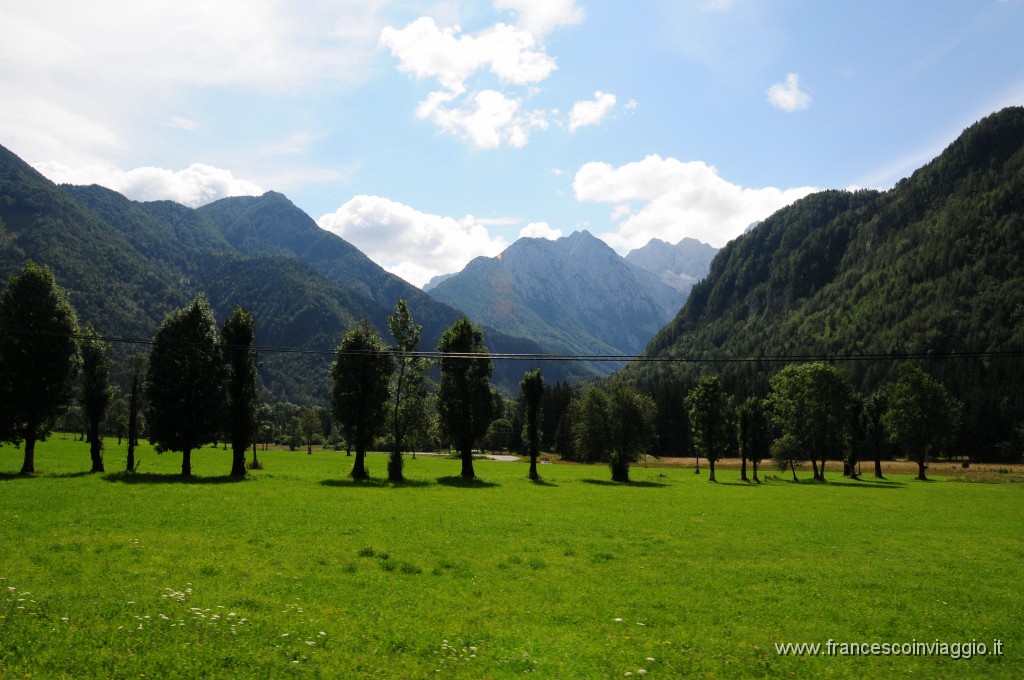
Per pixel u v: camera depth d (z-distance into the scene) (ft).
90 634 49.70
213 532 102.73
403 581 75.31
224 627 53.42
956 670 53.01
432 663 48.39
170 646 48.08
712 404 337.52
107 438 570.87
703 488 259.19
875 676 51.03
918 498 226.99
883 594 77.71
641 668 49.14
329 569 79.51
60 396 208.23
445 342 275.59
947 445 418.92
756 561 96.32
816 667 52.29
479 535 110.52
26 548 83.66
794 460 389.19
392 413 247.91
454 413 271.28
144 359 228.43
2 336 199.31
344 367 239.50
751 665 51.83
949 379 622.95
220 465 288.71
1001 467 483.10
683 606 68.80
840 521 148.87
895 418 388.57
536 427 290.35
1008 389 582.35
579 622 62.03
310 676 44.62
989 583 85.66
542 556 94.22
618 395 308.40
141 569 74.23
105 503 131.13
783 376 384.47
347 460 401.90
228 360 226.58
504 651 51.70
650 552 100.58
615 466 300.40
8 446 366.22
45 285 207.62
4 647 46.03
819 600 73.87
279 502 147.02
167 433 212.84
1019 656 56.80
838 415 354.33
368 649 50.78
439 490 200.13
